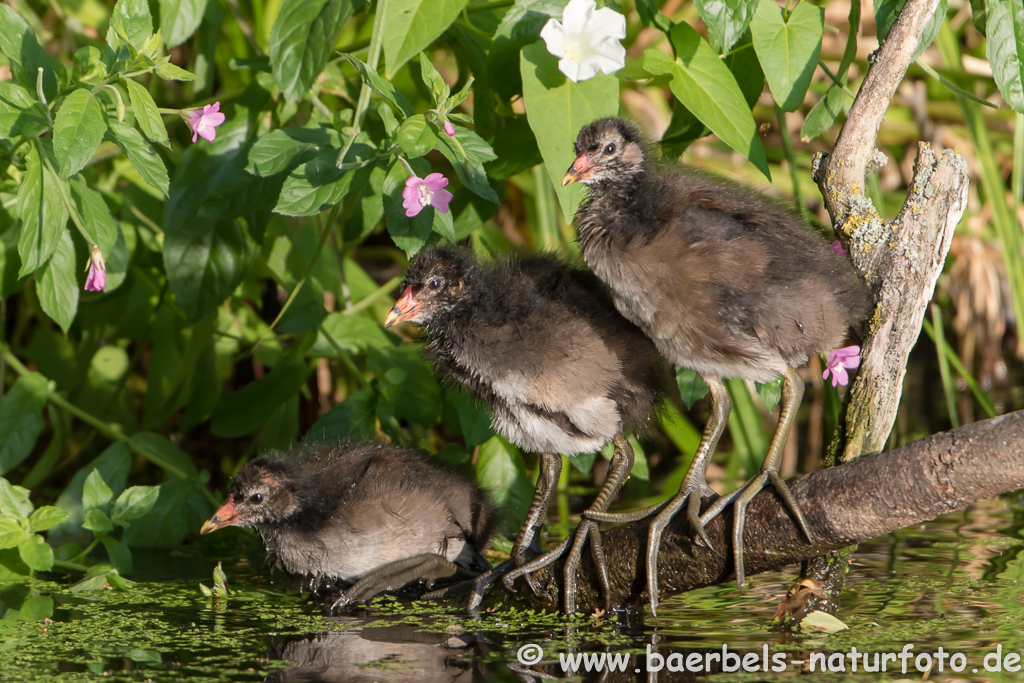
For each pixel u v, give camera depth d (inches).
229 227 347.3
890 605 265.9
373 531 300.7
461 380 280.8
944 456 223.6
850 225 268.4
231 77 414.6
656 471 442.0
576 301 274.2
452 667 225.5
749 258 238.7
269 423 383.6
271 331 404.5
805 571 261.0
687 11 479.8
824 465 273.6
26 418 345.4
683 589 254.2
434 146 259.8
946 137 514.3
